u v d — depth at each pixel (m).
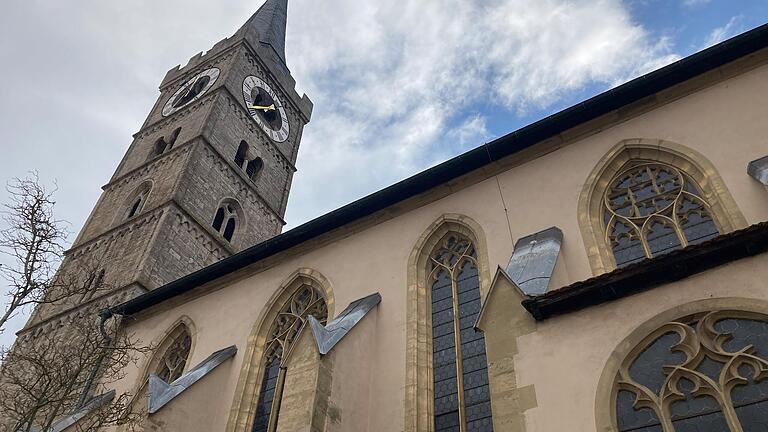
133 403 15.22
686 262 8.72
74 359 17.36
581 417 8.14
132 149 39.75
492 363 9.39
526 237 13.73
